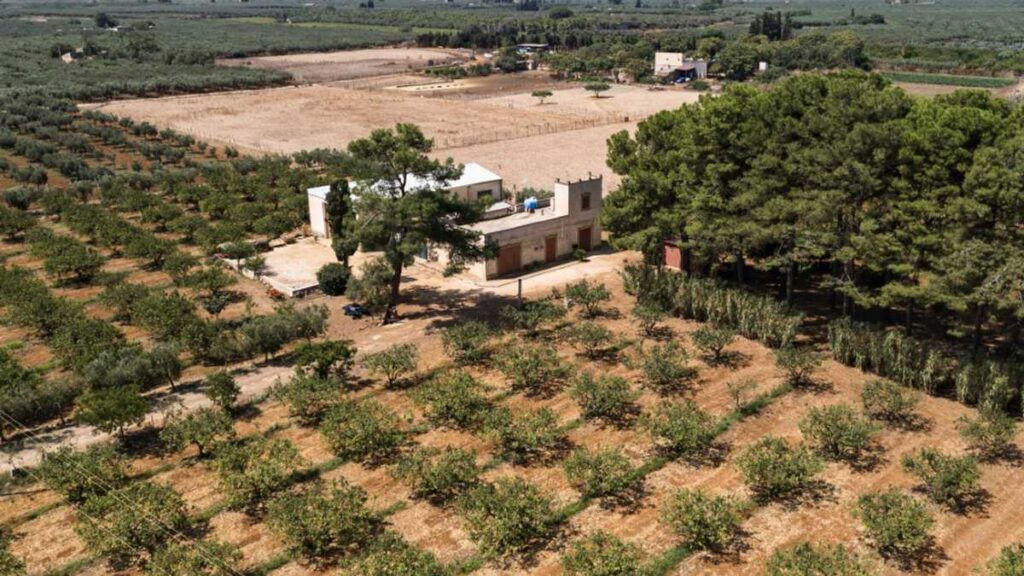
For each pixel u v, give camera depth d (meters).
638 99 141.50
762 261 45.12
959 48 183.75
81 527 26.80
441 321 46.94
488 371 40.56
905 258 38.41
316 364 38.53
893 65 168.50
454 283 53.59
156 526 27.08
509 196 69.88
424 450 31.20
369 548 25.92
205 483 31.02
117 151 97.44
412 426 34.94
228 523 28.48
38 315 44.81
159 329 43.66
